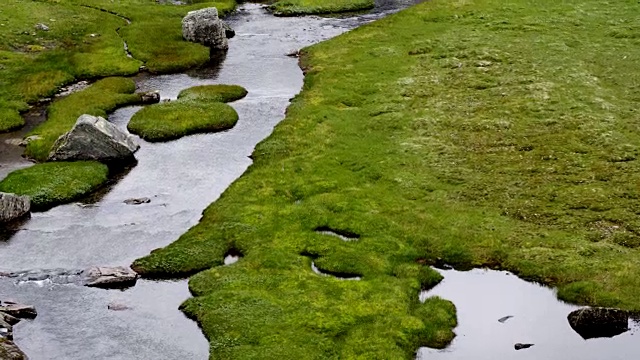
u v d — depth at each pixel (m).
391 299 39.03
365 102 68.00
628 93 65.12
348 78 74.06
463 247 44.12
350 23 97.00
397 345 35.44
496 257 43.19
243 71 80.06
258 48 87.94
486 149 56.50
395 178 52.72
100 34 88.50
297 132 61.91
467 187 51.03
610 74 69.56
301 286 40.25
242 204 50.12
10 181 52.97
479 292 40.41
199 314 38.06
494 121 60.81
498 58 75.25
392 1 109.25
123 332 36.91
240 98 72.12
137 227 47.94
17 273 42.22
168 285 41.41
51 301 39.41
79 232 47.19
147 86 75.62
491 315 38.28
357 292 39.72
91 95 70.94
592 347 35.19
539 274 41.34
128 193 52.97
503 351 35.22
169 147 61.19
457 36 83.50
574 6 91.88
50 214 49.72
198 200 51.91
